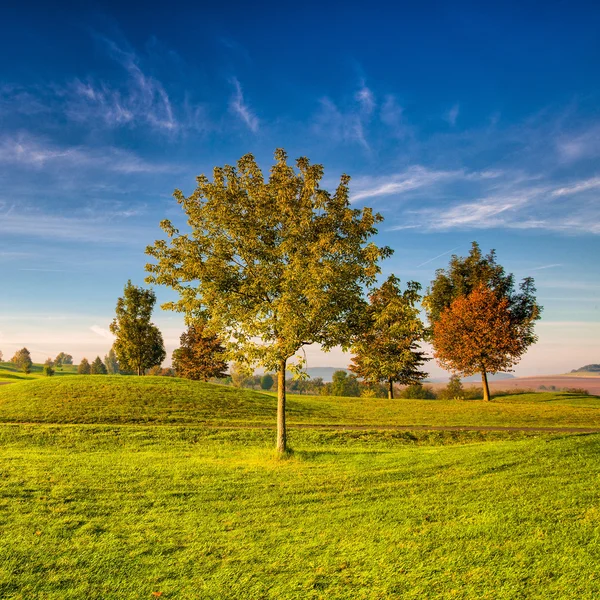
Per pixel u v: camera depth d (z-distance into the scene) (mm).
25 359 152375
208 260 16516
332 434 23047
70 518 10117
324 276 14500
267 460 16281
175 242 16984
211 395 34000
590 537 7773
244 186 17219
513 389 64500
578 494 9906
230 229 16625
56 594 6898
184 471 14406
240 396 35594
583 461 12570
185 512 10578
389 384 47938
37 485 12531
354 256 16391
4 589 7047
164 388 34438
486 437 23281
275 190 16906
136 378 38375
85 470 14383
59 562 7922
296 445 20766
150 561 7973
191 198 17078
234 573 7469
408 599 6430
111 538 9016
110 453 18078
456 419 29438
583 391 55250
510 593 6340
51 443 19828
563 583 6469
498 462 13352
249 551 8305
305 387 129500
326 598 6590
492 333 41594
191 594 6848
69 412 26609
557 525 8383
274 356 15234
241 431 22797
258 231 16656
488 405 37438
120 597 6816
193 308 16812
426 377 48062
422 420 29016
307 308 14844
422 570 7195
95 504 11109
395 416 30844
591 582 6422
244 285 16156
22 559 8023
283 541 8727
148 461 16172
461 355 43906
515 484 11148
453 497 10656
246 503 11188
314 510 10539
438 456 15297
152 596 6824
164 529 9500
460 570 7102
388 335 15914
